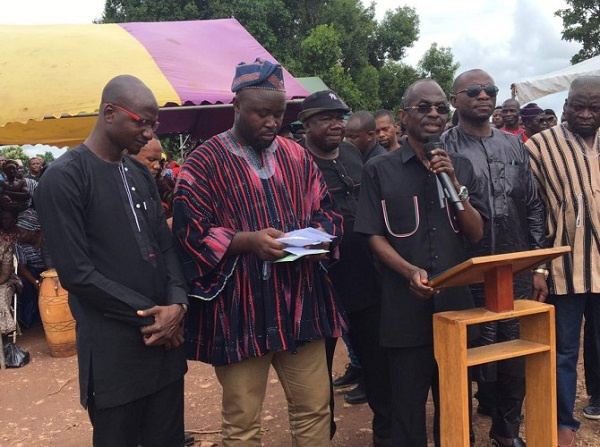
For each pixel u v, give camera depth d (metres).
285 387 2.68
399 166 2.70
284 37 22.70
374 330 3.36
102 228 2.27
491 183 3.06
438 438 3.00
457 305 2.61
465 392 2.23
